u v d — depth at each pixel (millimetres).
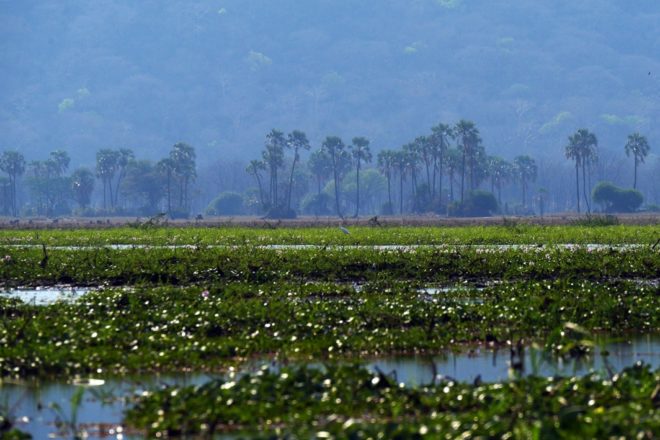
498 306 73438
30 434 44094
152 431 43125
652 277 104938
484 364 58281
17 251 139375
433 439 37312
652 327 70062
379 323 69438
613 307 71875
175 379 54594
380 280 100438
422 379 53500
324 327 66875
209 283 99062
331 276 106312
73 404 45625
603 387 45500
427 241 171500
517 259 116375
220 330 67438
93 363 57312
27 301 87812
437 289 96312
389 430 38781
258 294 87000
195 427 43125
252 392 45969
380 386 47469
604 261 110938
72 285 103375
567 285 85750
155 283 101000
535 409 42312
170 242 177625
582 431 37719
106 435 44656
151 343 61750
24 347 60094
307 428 41281
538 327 67438
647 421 38406
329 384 47375
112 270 108125
